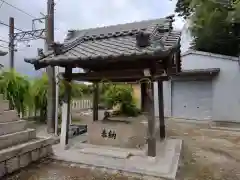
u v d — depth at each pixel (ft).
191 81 38.45
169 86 40.22
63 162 15.40
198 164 16.02
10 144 13.85
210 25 35.99
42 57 16.43
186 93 38.99
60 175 13.29
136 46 14.46
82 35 20.49
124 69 17.10
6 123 14.12
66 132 18.22
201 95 37.58
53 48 16.84
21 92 27.02
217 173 14.32
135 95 46.44
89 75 17.53
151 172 13.47
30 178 12.75
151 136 15.37
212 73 34.76
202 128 30.53
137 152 16.60
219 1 32.45
